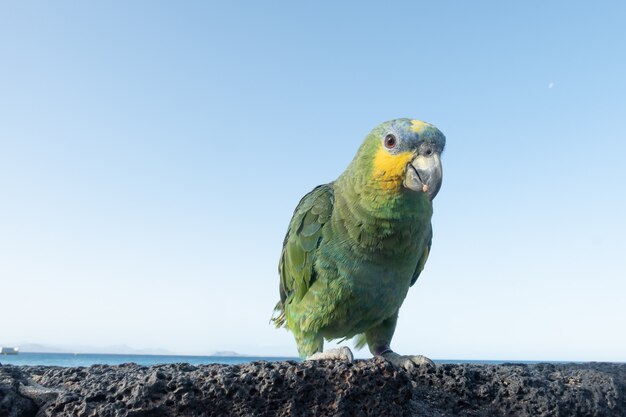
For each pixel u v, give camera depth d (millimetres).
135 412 589
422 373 723
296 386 617
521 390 707
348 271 714
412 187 677
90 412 586
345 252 714
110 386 602
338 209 728
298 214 773
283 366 630
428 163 675
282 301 848
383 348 769
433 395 706
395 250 708
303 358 757
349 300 723
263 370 620
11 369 628
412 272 742
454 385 710
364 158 711
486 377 725
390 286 722
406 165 679
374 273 713
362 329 757
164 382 601
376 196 694
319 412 619
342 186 745
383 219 695
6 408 583
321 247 731
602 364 839
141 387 595
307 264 746
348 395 625
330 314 735
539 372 772
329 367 634
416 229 712
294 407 614
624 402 750
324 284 730
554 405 700
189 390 600
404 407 649
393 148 683
